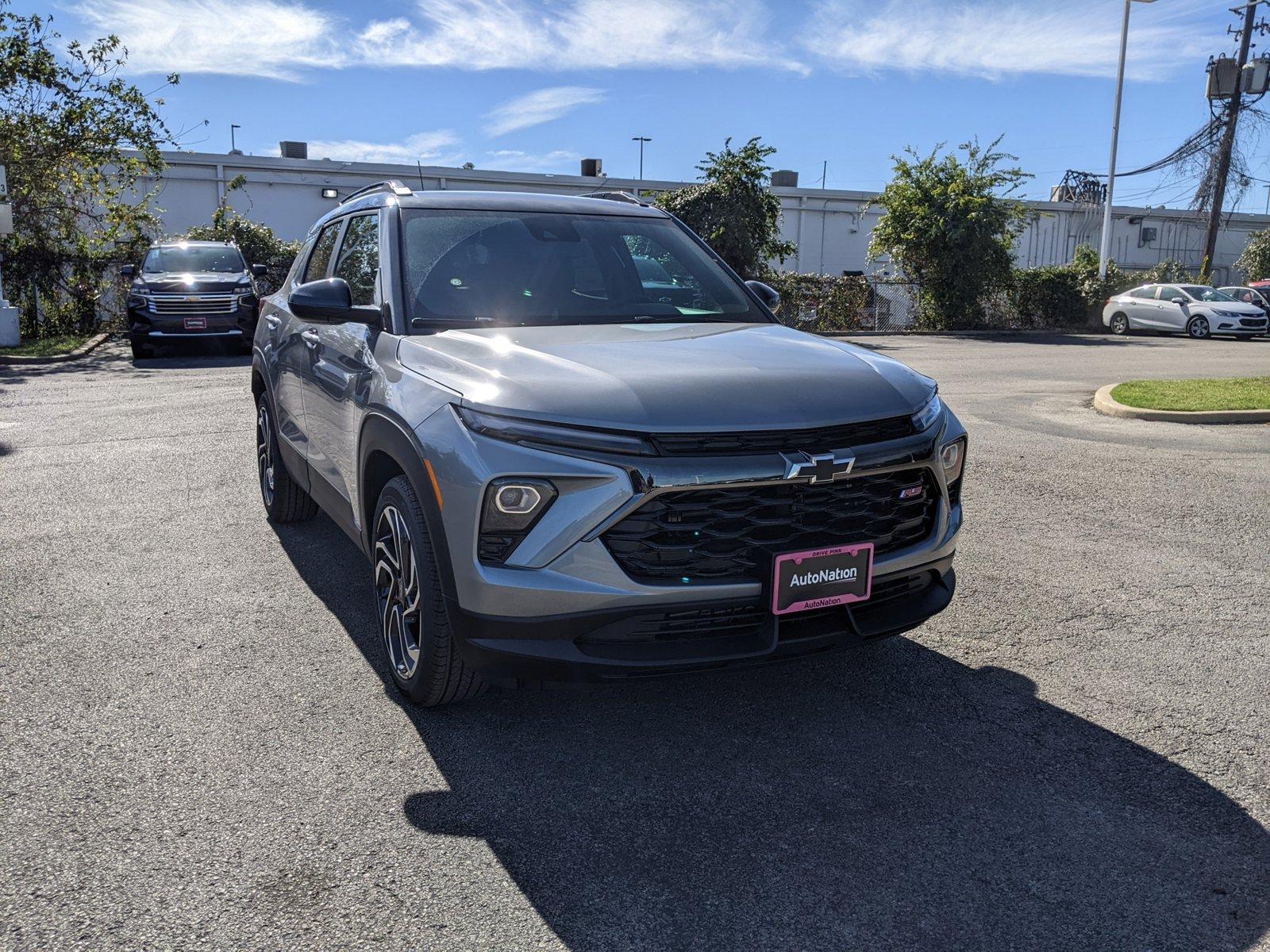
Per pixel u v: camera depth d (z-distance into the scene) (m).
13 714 3.30
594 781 2.94
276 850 2.56
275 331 5.25
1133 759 3.07
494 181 29.53
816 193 34.22
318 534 5.42
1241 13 32.25
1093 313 27.53
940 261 25.06
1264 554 5.24
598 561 2.74
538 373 3.02
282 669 3.69
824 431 2.92
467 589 2.86
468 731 3.24
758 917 2.32
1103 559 5.15
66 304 18.44
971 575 4.88
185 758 3.03
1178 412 9.50
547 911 2.34
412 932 2.25
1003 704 3.46
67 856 2.52
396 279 3.74
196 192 26.92
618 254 4.19
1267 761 3.06
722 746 3.16
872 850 2.59
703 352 3.31
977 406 10.59
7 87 17.81
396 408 3.21
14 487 6.43
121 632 4.01
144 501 6.09
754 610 2.91
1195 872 2.50
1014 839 2.64
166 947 2.19
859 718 3.35
